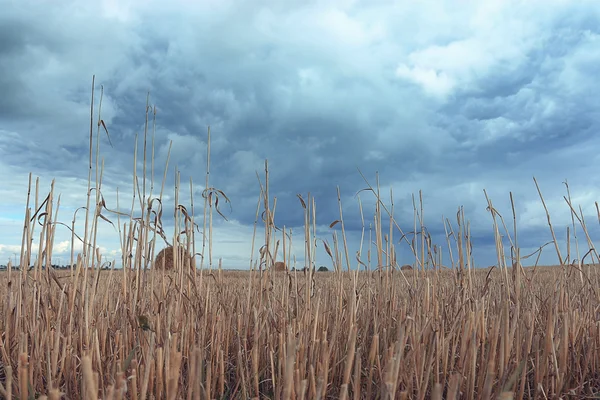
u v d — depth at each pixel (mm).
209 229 3555
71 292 2826
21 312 3039
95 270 3098
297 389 2078
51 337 2734
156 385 2281
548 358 2732
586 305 3449
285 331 2963
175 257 3338
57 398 1673
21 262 2965
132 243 3260
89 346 2783
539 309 3402
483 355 2467
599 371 3035
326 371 2273
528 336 2592
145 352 2631
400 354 1968
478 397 2436
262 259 3426
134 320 3014
